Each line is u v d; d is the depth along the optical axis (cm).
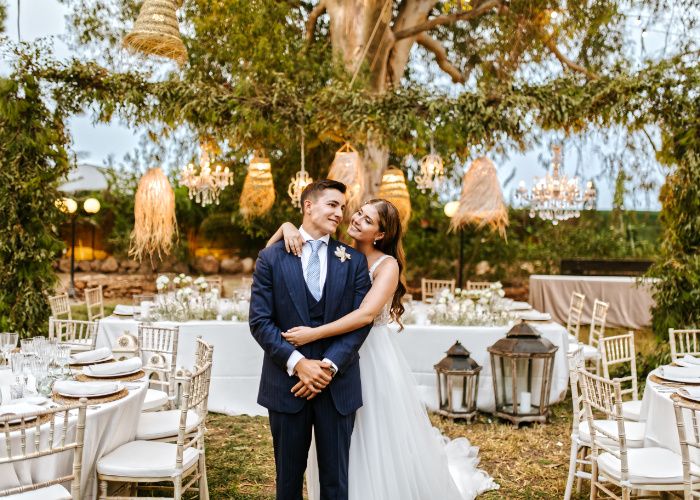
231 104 538
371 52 837
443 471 301
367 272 256
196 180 614
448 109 520
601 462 292
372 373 276
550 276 992
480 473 366
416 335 513
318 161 833
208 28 737
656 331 557
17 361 291
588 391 303
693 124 512
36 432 225
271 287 245
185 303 543
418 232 1155
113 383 291
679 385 321
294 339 237
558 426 473
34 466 238
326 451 241
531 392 493
